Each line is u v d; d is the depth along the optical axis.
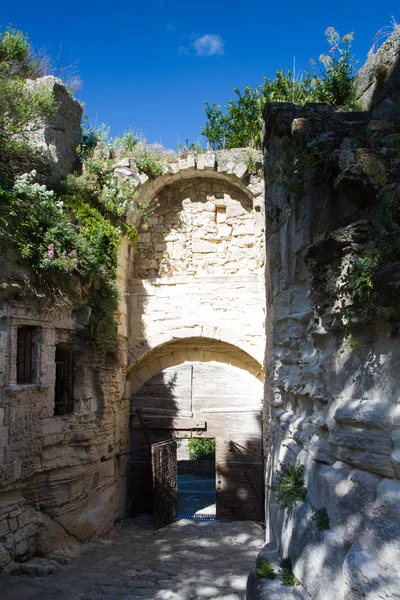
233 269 13.34
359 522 3.53
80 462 10.04
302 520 4.57
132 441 13.08
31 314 8.71
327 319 4.27
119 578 8.15
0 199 8.34
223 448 12.76
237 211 13.53
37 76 13.37
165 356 13.40
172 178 13.42
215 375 13.05
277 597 4.45
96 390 11.00
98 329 10.58
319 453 4.51
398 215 3.34
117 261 11.60
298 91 14.31
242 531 11.32
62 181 11.66
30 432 8.59
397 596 2.96
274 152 6.55
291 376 6.14
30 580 7.75
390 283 3.18
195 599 7.23
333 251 4.08
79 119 13.80
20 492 8.58
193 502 16.72
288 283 6.14
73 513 9.73
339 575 3.70
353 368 3.98
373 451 3.48
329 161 4.18
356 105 6.25
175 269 13.53
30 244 8.57
